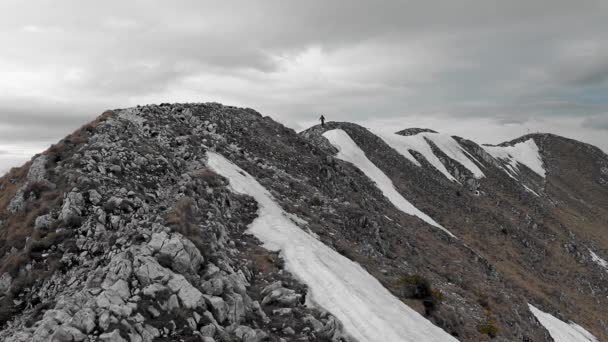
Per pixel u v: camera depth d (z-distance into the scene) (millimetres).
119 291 15133
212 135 49281
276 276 23531
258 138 57625
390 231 51344
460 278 48625
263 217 31531
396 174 99062
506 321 42250
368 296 24969
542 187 185375
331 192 55156
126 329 13430
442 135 158000
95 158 27109
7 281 18297
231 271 20375
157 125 43312
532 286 74812
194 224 22844
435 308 31156
